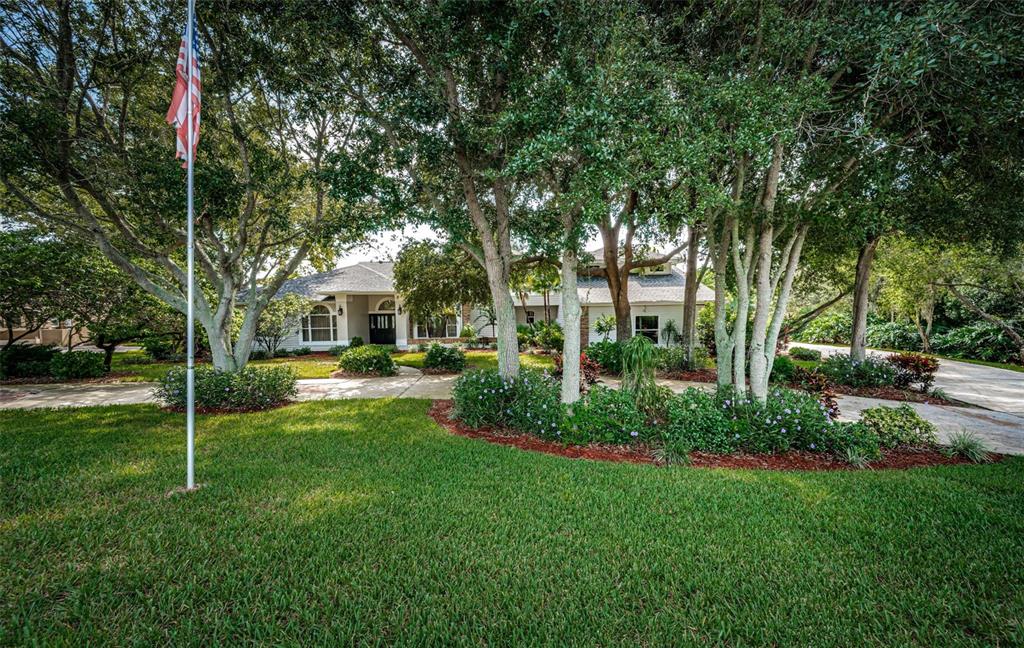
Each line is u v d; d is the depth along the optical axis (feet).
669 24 19.81
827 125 18.81
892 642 7.61
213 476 15.39
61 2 20.81
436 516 12.26
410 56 23.41
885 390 34.45
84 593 8.83
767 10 16.90
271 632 7.79
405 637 7.74
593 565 9.93
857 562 10.10
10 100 20.42
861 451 17.56
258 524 11.76
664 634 7.82
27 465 16.30
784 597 8.85
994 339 59.52
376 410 27.40
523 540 11.00
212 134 26.48
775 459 17.80
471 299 52.65
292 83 23.62
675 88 18.80
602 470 16.14
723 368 23.30
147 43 23.47
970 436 19.80
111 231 30.81
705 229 25.73
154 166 22.07
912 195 21.75
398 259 45.37
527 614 8.27
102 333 41.04
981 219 22.65
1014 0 14.48
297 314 66.23
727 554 10.40
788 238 25.04
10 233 35.37
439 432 21.75
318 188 26.66
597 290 70.49
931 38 14.70
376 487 14.44
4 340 80.12
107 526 11.56
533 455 17.95
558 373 32.89
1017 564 9.98
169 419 24.61
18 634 7.62
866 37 15.93
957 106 16.69
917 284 46.91
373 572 9.57
